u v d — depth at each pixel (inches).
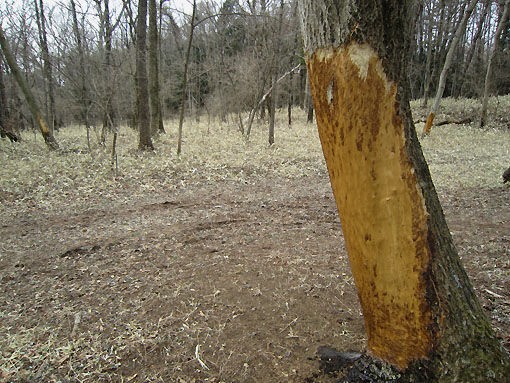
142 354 106.3
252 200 259.6
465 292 71.7
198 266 158.6
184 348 108.2
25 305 132.9
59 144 469.7
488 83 637.3
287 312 123.4
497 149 450.3
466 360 68.6
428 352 70.2
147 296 136.2
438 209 70.6
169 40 1028.5
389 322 73.2
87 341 112.4
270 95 543.2
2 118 502.9
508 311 117.4
